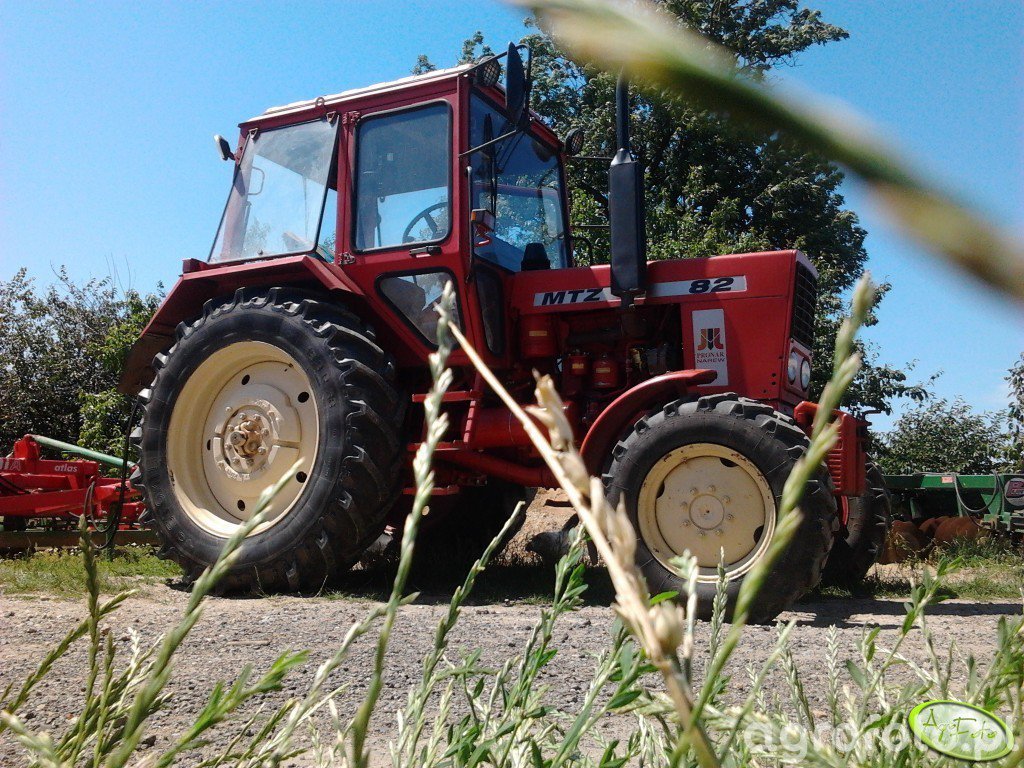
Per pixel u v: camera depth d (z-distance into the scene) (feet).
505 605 14.34
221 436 16.58
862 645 2.20
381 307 16.56
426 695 1.74
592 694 1.56
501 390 0.86
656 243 39.58
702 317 15.56
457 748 1.98
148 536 21.20
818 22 41.78
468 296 15.96
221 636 10.10
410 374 16.90
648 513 13.78
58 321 50.57
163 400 16.80
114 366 35.83
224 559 1.05
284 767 4.73
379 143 17.08
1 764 5.05
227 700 1.27
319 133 17.65
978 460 47.70
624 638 1.58
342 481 15.07
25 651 9.11
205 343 16.63
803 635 10.62
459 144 16.25
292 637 10.10
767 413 13.47
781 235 45.75
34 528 22.49
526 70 14.66
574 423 16.31
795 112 0.41
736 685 6.91
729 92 0.43
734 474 13.38
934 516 25.99
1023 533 23.56
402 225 16.60
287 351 15.83
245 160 18.39
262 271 17.12
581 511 0.73
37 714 6.57
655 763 2.39
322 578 15.33
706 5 11.09
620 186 15.37
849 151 0.39
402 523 18.85
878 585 17.60
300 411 16.19
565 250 19.38
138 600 13.52
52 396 49.03
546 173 19.33
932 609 14.21
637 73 0.45
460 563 19.36
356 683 7.84
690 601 1.04
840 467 13.94
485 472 17.70
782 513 0.78
